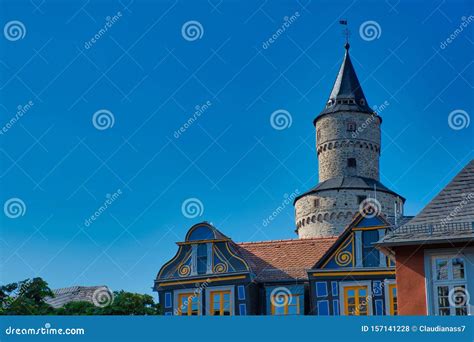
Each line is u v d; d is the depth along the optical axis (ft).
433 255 84.94
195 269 123.44
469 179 90.33
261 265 125.80
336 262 117.50
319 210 246.06
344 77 265.54
